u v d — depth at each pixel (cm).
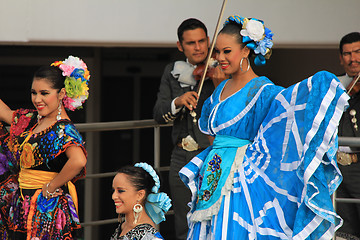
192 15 1806
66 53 2792
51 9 1764
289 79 2553
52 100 1091
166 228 3114
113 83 3622
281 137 970
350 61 1435
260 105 1001
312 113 915
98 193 2881
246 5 1819
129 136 3697
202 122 1111
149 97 3653
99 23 1781
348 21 1858
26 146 1093
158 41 1805
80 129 1350
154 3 1795
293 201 954
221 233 997
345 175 1372
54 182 1079
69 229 1099
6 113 1170
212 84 1330
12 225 1117
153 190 1056
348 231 1390
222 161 1023
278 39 1845
